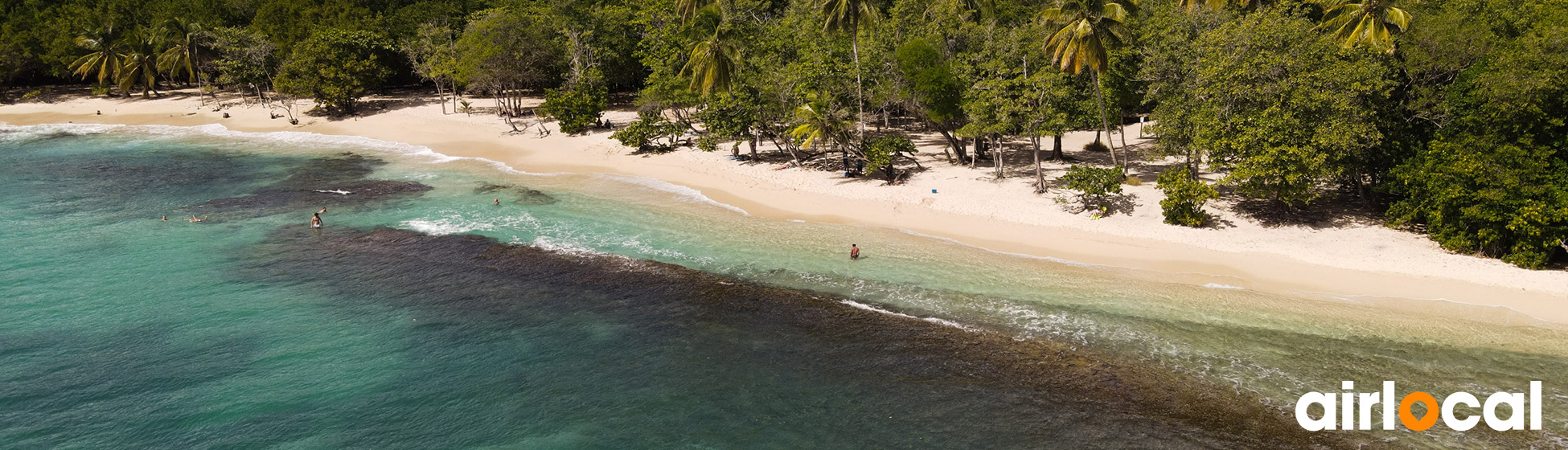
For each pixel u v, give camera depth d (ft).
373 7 305.94
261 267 113.70
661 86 193.06
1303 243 113.70
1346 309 92.99
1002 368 80.94
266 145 223.71
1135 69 160.25
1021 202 138.82
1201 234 119.24
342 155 206.90
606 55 248.93
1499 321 88.07
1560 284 95.30
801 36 200.75
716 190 158.40
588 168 184.14
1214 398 73.97
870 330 90.48
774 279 107.55
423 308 98.32
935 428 70.49
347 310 97.50
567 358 84.69
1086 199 135.44
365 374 80.89
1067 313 93.71
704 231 130.41
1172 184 123.24
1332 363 79.82
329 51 257.75
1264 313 92.63
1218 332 87.66
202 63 290.76
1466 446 65.26
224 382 78.84
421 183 169.89
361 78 263.70
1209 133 120.67
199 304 99.40
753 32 217.36
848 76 165.37
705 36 209.36
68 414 72.95
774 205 146.61
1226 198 134.10
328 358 84.23
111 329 91.40
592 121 222.48
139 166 191.21
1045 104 140.26
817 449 67.56
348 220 138.72
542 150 205.36
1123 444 67.51
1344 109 112.16
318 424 71.46
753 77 176.45
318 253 119.96
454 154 205.05
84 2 311.68
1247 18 128.16
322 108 270.67
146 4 315.17
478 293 103.14
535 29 238.89
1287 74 119.55
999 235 124.88
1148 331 88.22
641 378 79.97
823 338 88.94
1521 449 64.49
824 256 117.08
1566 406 70.90
